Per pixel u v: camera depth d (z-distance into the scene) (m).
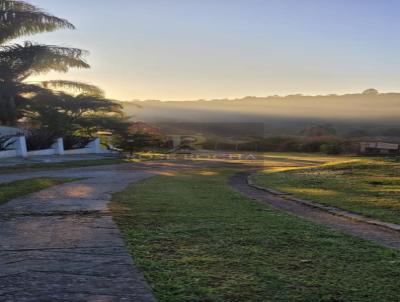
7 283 4.01
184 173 23.80
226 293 3.76
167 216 7.82
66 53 32.19
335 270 4.48
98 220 7.30
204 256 4.96
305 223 7.33
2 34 29.50
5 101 31.45
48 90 36.81
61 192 11.81
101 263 4.66
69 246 5.44
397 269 4.54
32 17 29.38
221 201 10.70
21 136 30.98
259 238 5.97
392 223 7.49
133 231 6.36
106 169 24.58
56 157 32.03
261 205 10.02
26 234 6.14
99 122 45.34
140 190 13.09
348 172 18.73
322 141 55.91
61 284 3.98
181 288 3.88
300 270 4.47
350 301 3.63
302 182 16.53
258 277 4.21
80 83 40.62
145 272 4.34
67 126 39.62
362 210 9.07
